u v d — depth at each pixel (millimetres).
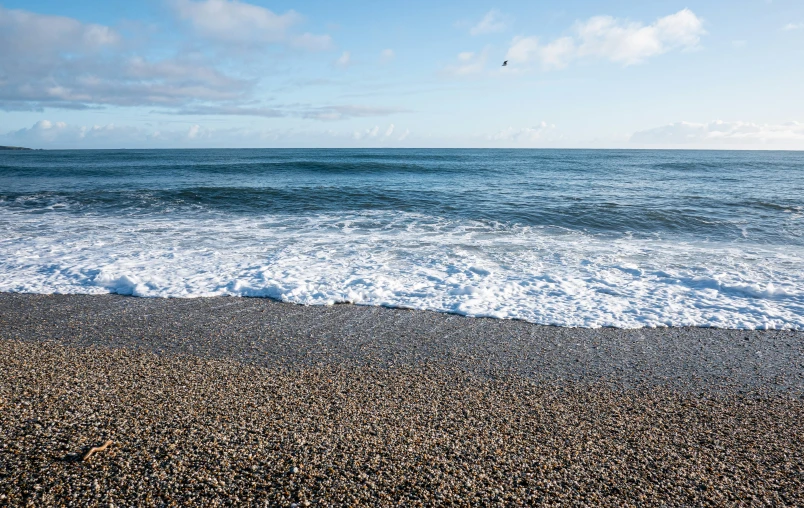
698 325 6449
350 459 3389
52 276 8227
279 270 8641
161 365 4996
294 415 3990
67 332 5953
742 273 8609
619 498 3098
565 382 4824
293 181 24141
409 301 7258
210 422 3824
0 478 3084
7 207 15414
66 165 38094
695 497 3133
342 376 4832
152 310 6801
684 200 17203
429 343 5789
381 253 9898
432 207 15680
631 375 5016
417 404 4266
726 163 47219
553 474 3311
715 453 3637
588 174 30297
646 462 3492
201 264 8977
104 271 8273
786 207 15633
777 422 4121
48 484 3049
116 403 4098
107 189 19672
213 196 17219
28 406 3988
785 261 9453
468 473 3283
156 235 11453
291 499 2982
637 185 23094
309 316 6660
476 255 9820
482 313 6812
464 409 4203
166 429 3699
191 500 2947
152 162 44938
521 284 8055
